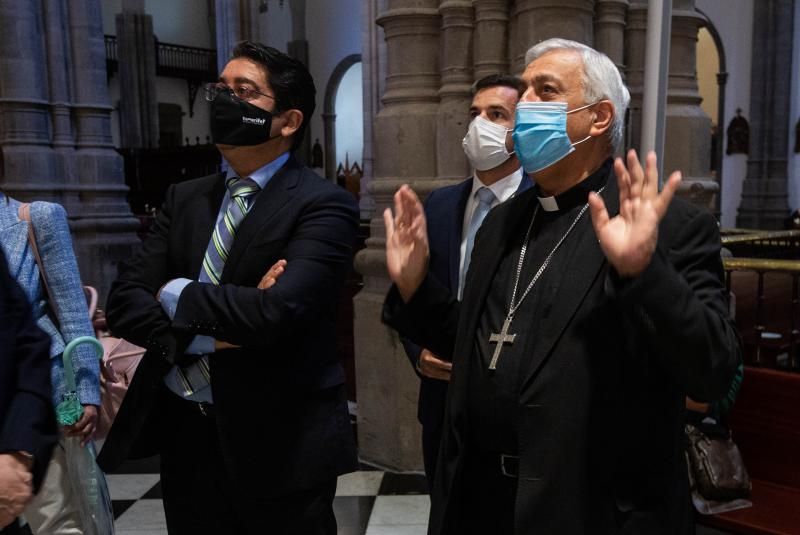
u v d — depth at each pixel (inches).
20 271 86.8
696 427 129.6
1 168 117.6
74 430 88.7
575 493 55.4
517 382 60.2
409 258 66.3
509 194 100.4
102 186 304.7
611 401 55.9
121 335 80.8
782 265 134.0
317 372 82.5
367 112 612.7
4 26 279.9
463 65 149.5
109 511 95.9
